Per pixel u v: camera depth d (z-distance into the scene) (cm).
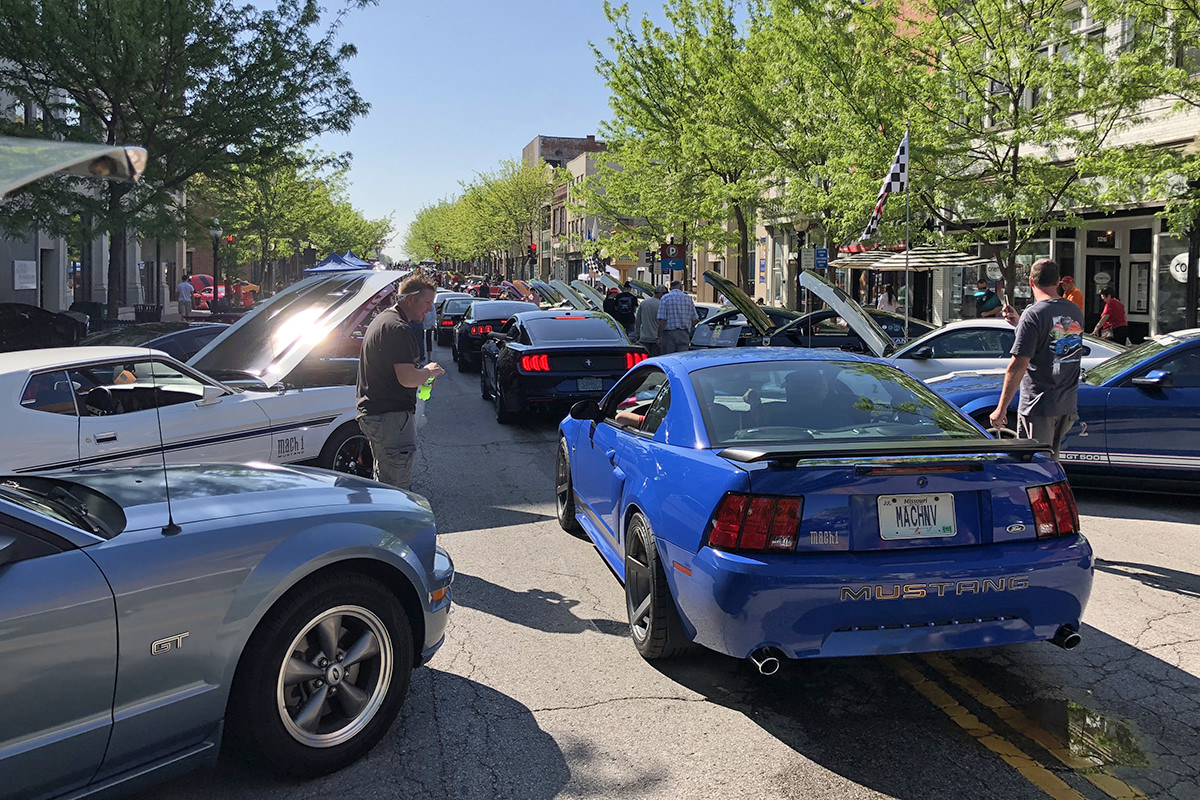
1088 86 1254
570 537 664
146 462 616
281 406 707
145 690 286
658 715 382
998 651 451
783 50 1683
